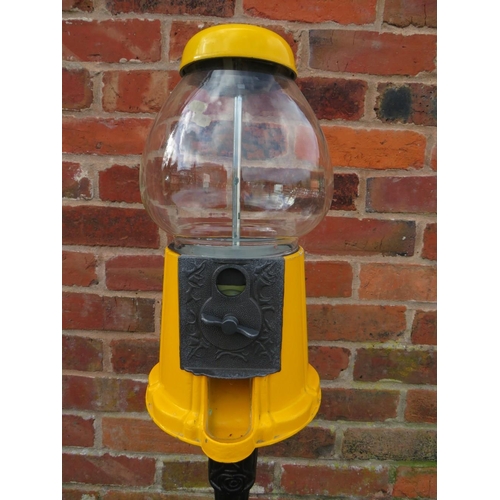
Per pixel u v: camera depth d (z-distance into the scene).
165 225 0.65
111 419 0.92
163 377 0.55
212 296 0.48
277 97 0.57
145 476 0.95
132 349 0.88
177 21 0.77
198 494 0.95
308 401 0.56
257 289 0.48
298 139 0.63
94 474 0.94
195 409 0.50
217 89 0.54
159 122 0.62
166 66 0.78
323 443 0.93
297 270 0.53
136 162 0.81
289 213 0.67
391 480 0.93
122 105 0.79
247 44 0.48
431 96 0.78
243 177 0.65
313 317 0.86
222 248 0.51
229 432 0.50
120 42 0.77
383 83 0.78
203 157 0.60
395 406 0.90
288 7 0.76
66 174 0.81
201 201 0.65
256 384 0.50
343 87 0.78
